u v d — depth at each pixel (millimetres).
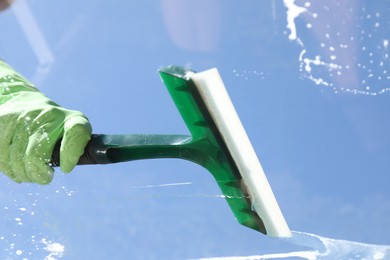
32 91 1124
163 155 1014
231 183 1004
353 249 1051
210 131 976
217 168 1001
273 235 1016
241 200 1010
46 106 1068
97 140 1029
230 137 974
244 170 990
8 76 1127
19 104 1080
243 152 980
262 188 996
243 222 1027
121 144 1017
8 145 1057
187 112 977
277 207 1004
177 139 1007
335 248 1057
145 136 1020
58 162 1054
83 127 1026
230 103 957
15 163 1057
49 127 1049
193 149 999
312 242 1071
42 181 1060
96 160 1027
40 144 1042
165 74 953
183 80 947
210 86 947
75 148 1022
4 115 1054
